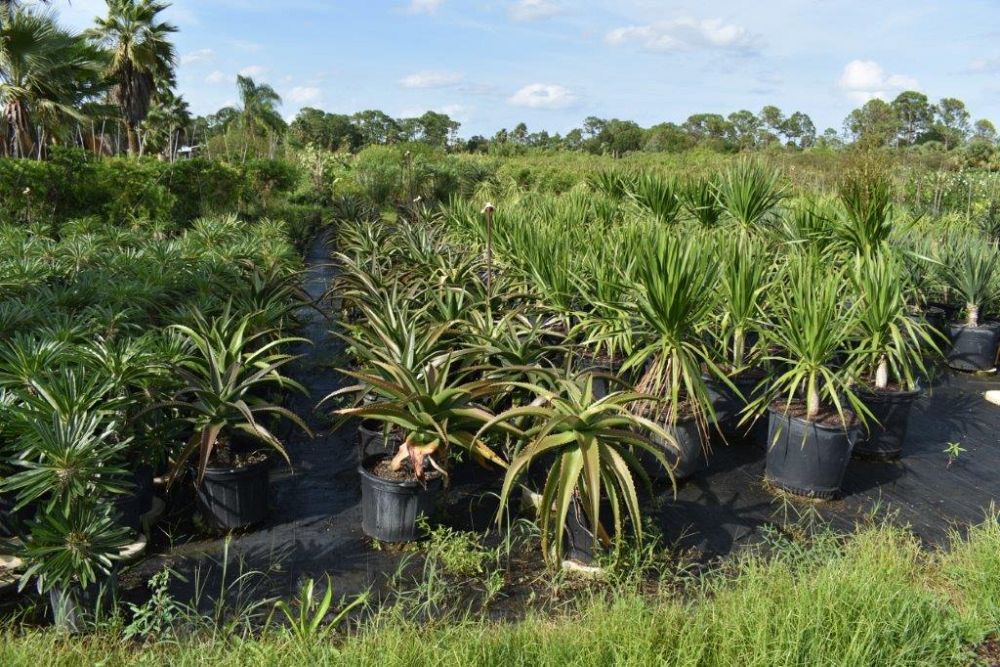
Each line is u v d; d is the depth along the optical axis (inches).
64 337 155.7
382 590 127.0
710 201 292.0
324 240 609.0
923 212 373.1
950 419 223.8
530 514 155.8
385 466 146.6
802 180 426.9
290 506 159.2
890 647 101.7
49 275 219.8
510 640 101.0
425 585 120.9
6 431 122.6
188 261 269.4
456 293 212.7
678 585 129.6
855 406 163.9
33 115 563.2
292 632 105.7
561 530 121.6
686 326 165.5
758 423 199.2
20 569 122.6
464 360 164.7
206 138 1430.9
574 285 223.0
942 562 131.9
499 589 126.6
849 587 111.2
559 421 124.1
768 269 224.1
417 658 94.4
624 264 211.6
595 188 446.0
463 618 111.8
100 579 113.4
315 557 137.9
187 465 148.9
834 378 164.6
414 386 142.9
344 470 178.5
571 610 120.0
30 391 126.5
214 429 137.8
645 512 156.0
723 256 199.2
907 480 179.0
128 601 120.0
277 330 205.8
